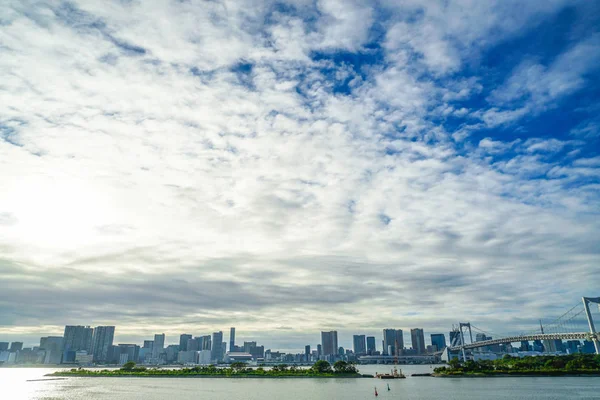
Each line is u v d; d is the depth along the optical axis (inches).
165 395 7445.9
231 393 7672.2
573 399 6107.3
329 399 6638.8
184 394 7568.9
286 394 7421.3
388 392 7519.7
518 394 6776.6
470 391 7406.5
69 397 7411.4
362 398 6732.3
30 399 7175.2
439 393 7199.8
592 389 7322.8
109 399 6953.7
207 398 6943.9
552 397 6338.6
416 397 6683.1
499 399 6225.4
